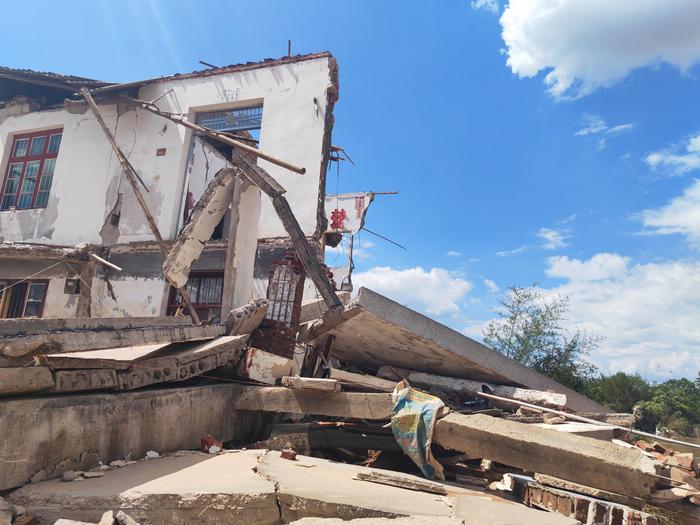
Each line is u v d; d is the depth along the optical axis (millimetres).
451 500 3742
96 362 4340
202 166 13305
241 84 12352
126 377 4613
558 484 4082
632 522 3570
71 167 13375
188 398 5285
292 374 7059
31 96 14289
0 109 14508
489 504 3613
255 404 5926
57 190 13344
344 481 4004
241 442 6219
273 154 11617
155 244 11906
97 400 4188
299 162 11391
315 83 11703
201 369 5711
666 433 18766
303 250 7785
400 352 7273
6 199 13922
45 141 14055
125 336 4602
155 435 4785
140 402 4637
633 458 3971
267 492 3404
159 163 12570
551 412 5918
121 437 4391
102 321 4809
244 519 3318
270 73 12156
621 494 3922
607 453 4055
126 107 13234
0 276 12711
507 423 4512
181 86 12859
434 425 4676
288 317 7621
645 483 3857
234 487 3479
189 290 11500
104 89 12508
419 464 4617
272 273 7977
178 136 12570
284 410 5750
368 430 5781
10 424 3443
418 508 3389
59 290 12133
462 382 7340
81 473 3814
